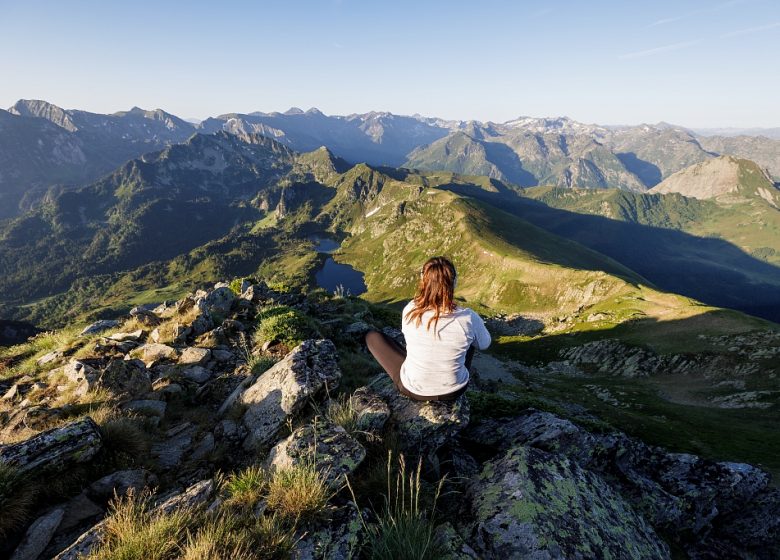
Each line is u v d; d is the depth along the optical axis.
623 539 5.23
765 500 11.52
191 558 3.72
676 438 43.94
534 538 4.57
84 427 5.78
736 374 90.75
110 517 4.48
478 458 8.17
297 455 5.27
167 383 9.38
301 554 3.99
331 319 23.22
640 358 106.50
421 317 5.19
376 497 5.05
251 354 12.11
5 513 4.55
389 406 6.75
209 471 6.05
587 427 11.16
